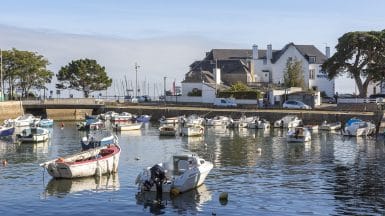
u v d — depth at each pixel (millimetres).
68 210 31688
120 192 35938
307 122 90562
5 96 125625
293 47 132250
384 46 104812
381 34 105000
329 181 39719
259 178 40938
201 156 53531
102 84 146250
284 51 132875
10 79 128625
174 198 34281
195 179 36438
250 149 59531
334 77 111875
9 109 103062
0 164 48094
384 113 81062
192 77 127188
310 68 130500
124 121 101562
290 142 66250
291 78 120500
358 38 105250
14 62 126438
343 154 54844
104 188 37094
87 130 85312
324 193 35750
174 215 30750
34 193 35750
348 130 74312
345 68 109062
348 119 86875
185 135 74938
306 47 133875
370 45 104375
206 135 76875
